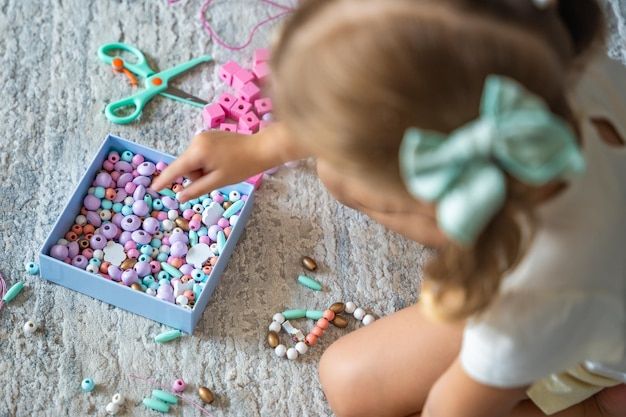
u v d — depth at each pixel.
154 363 1.00
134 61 1.15
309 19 0.67
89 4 1.17
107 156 1.07
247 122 1.11
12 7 1.15
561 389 0.87
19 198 1.06
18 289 1.02
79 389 0.98
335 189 0.85
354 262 1.07
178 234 1.05
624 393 0.89
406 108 0.63
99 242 1.03
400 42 0.62
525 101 0.59
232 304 1.03
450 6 0.64
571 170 0.60
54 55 1.14
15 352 0.99
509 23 0.65
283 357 1.02
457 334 0.93
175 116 1.12
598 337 0.78
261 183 1.09
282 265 1.06
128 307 1.02
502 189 0.59
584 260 0.74
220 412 0.99
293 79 0.67
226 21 1.19
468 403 0.81
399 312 0.97
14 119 1.10
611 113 0.79
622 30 1.19
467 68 0.62
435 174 0.59
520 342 0.76
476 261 0.66
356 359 0.95
